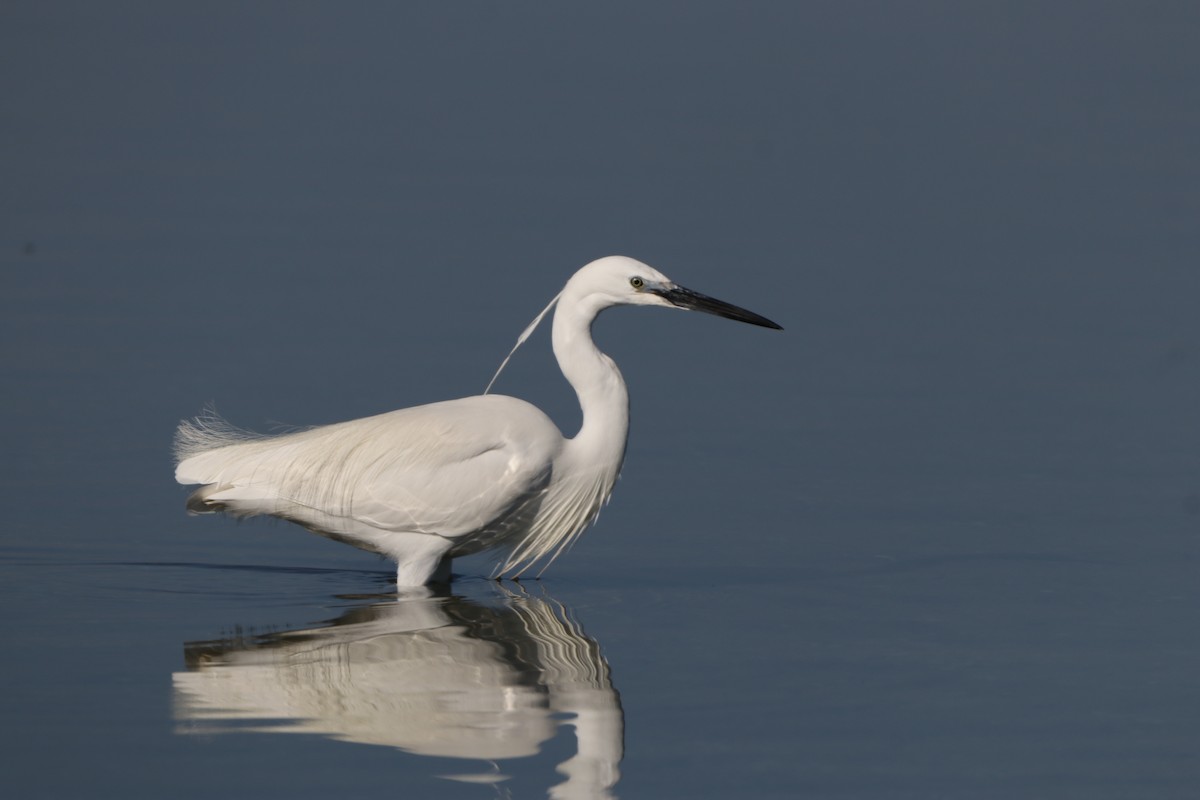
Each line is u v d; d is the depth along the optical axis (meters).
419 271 21.55
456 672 10.32
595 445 12.92
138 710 9.55
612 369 13.01
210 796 8.38
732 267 21.88
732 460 15.48
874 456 15.60
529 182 26.67
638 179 27.06
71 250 22.36
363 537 12.48
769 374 18.17
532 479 12.55
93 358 17.94
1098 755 9.05
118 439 15.53
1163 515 13.91
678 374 18.25
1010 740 9.25
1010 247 23.16
